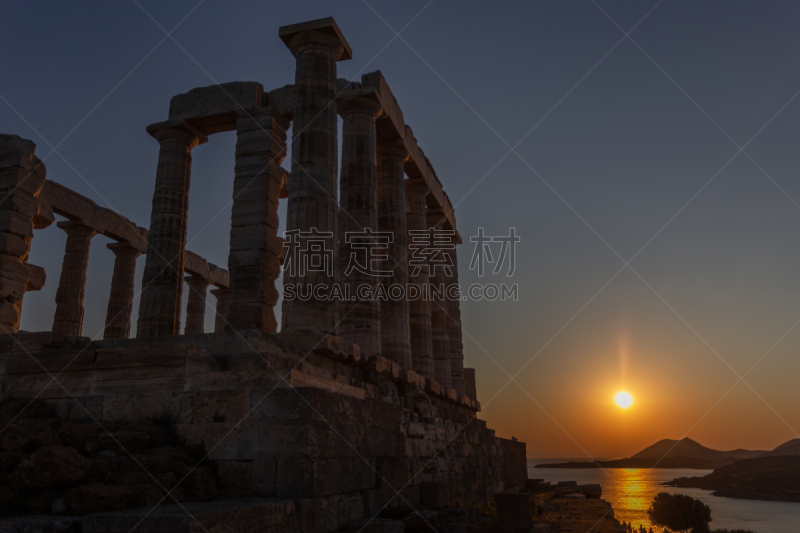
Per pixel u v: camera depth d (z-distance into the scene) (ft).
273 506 25.77
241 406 30.89
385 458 38.83
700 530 148.77
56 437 26.89
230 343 36.14
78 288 79.66
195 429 31.09
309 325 46.14
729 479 426.51
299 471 28.71
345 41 55.47
